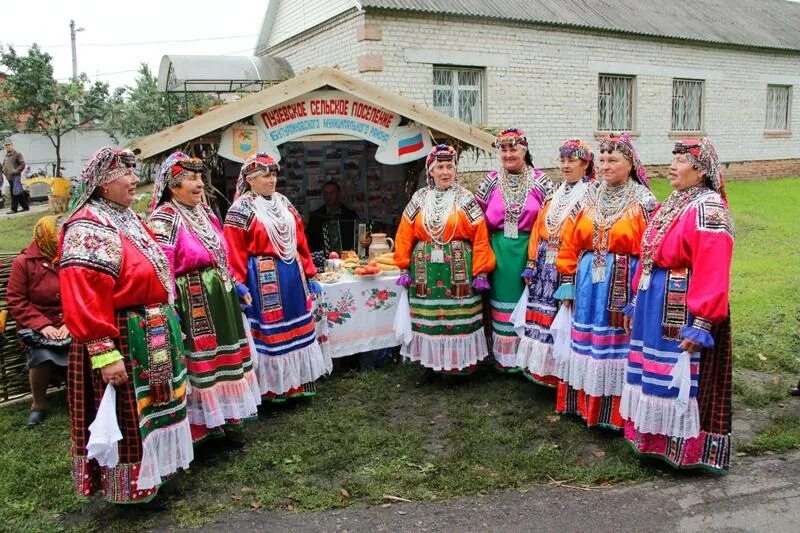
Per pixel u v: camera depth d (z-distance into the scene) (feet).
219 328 13.21
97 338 10.18
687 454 11.93
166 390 11.11
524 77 47.24
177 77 38.99
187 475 12.72
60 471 12.99
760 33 63.31
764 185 59.57
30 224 47.88
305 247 16.25
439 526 10.81
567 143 14.80
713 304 10.93
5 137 67.00
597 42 50.72
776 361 18.04
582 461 12.92
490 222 16.66
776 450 13.11
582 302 13.64
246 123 17.10
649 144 55.72
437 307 16.63
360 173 24.66
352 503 11.60
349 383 17.48
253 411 13.75
